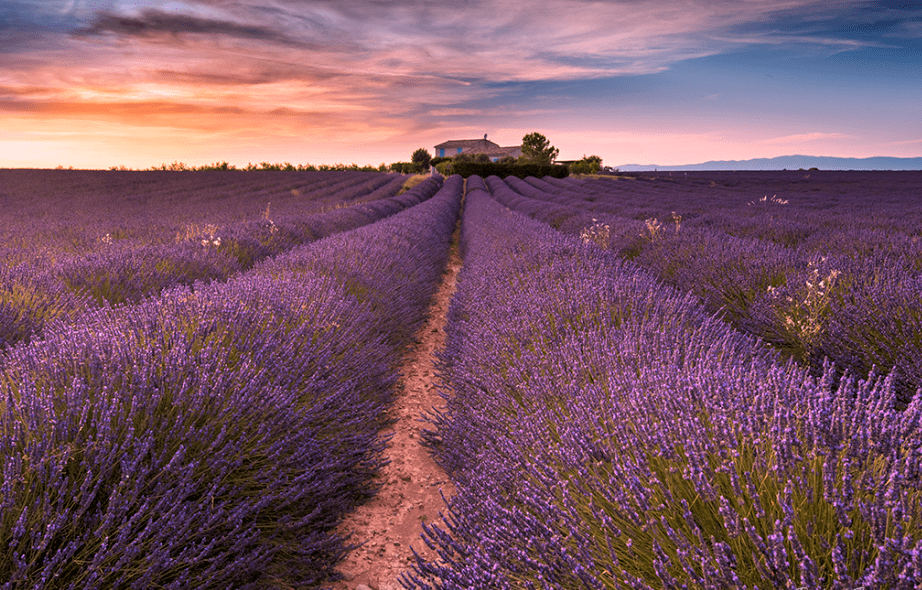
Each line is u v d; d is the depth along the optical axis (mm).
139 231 9695
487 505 1883
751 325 4473
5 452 1588
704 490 1388
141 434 1876
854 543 1213
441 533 1892
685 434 1581
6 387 1952
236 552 1920
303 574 2064
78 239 8570
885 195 22359
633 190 32250
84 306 4203
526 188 34094
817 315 3805
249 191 28125
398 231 8586
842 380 1552
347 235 7359
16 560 1370
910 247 6008
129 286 4895
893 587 1017
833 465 1269
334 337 3416
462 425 2975
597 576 1424
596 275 4230
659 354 2580
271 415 2311
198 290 3406
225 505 1995
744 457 1520
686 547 1318
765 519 1291
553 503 1750
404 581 1777
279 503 2143
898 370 3127
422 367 4871
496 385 3037
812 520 1291
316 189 30984
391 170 71750
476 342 3775
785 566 1147
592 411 2174
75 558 1528
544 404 2508
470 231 11938
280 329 3045
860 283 4242
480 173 58156
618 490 1605
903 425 1328
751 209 15930
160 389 2053
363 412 3100
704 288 5363
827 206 17312
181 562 1645
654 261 6812
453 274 9984
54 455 1584
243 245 7492
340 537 2350
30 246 7559
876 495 1158
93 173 35938
